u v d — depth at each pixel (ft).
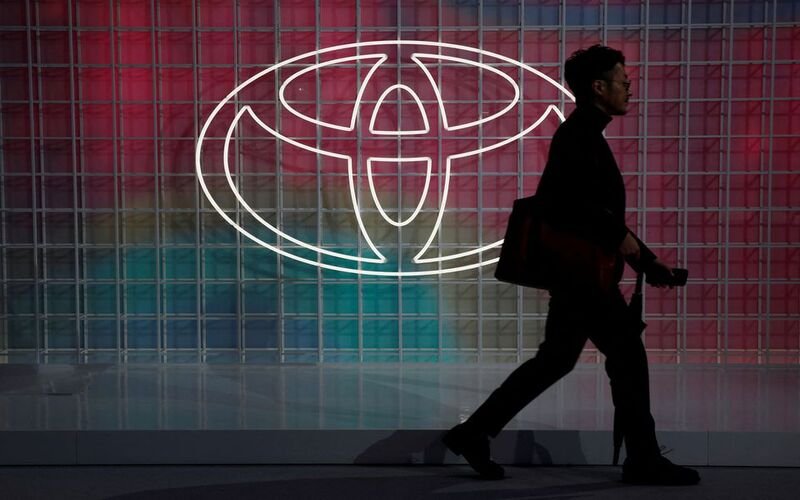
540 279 8.96
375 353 15.84
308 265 15.76
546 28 15.37
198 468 9.97
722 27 15.26
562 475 9.61
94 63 15.51
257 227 15.69
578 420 10.70
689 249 15.57
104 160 15.67
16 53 15.49
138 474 9.70
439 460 10.11
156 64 15.47
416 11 15.48
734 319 15.60
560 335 8.98
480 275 15.37
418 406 11.60
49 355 15.81
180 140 15.62
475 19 15.44
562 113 15.30
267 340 15.88
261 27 15.43
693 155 15.49
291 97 15.52
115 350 15.87
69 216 15.69
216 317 15.80
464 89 15.52
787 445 9.98
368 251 15.72
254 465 10.11
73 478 9.53
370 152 15.57
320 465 10.11
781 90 15.34
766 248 15.55
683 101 15.37
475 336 15.84
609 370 9.05
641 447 9.02
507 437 10.09
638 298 8.91
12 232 15.69
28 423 10.49
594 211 8.64
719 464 10.03
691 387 13.11
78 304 15.42
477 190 15.66
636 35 15.40
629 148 15.55
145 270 15.83
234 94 15.17
